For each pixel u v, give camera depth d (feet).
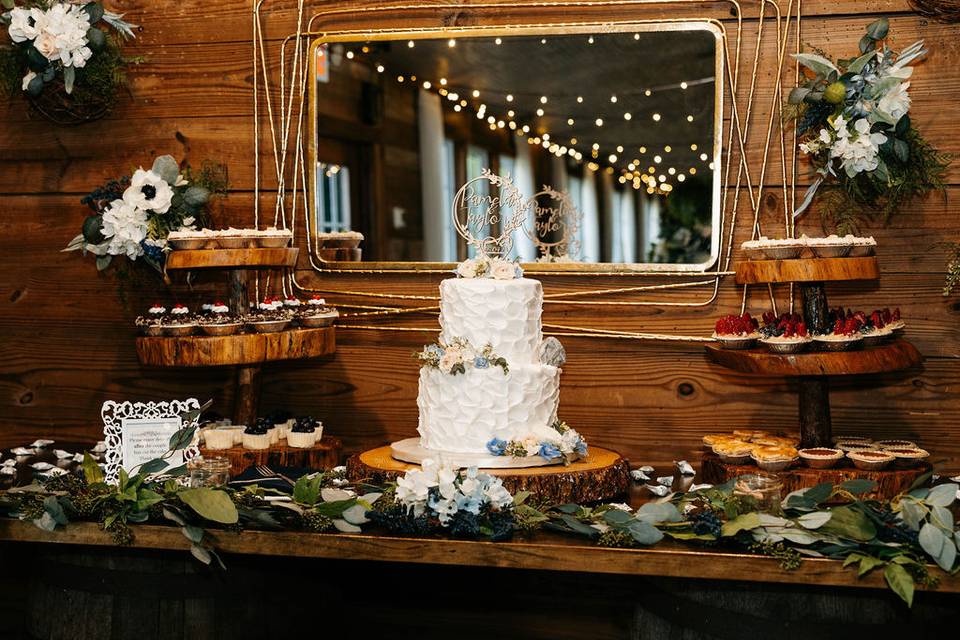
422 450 6.48
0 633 7.97
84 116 8.08
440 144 7.72
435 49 7.72
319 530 5.65
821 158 7.06
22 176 8.37
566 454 6.26
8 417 8.48
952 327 7.11
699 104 7.33
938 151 7.06
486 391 6.25
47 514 5.74
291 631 6.19
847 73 6.54
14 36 7.47
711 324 7.43
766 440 6.79
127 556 5.91
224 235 6.94
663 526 5.49
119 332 8.32
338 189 7.91
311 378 8.04
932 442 7.17
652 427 7.57
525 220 7.59
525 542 5.43
